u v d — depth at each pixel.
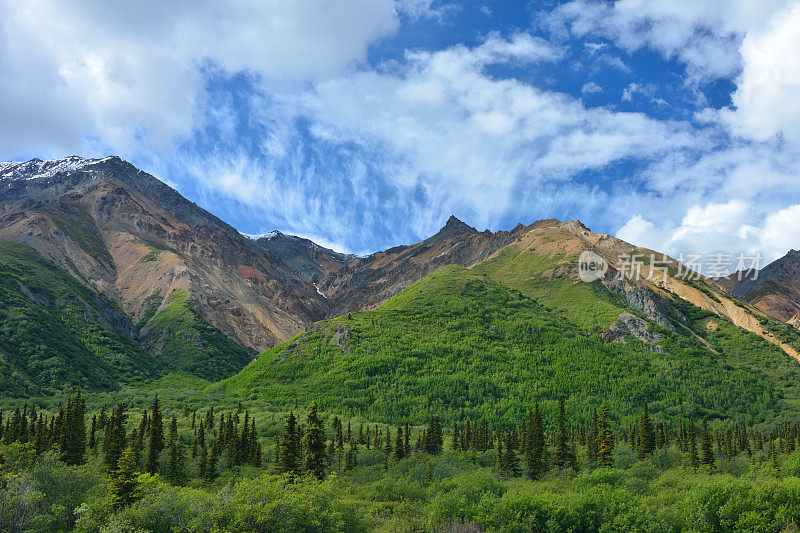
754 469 101.88
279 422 175.88
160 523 62.53
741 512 67.75
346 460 125.31
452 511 75.94
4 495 62.41
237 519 60.12
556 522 71.25
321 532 64.38
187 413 198.62
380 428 184.75
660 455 121.31
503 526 70.75
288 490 66.12
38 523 61.72
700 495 70.75
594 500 74.12
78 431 106.25
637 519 68.69
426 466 114.88
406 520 80.81
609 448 110.50
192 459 121.38
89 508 63.16
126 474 70.00
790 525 63.81
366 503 89.88
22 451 77.69
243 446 121.81
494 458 128.12
